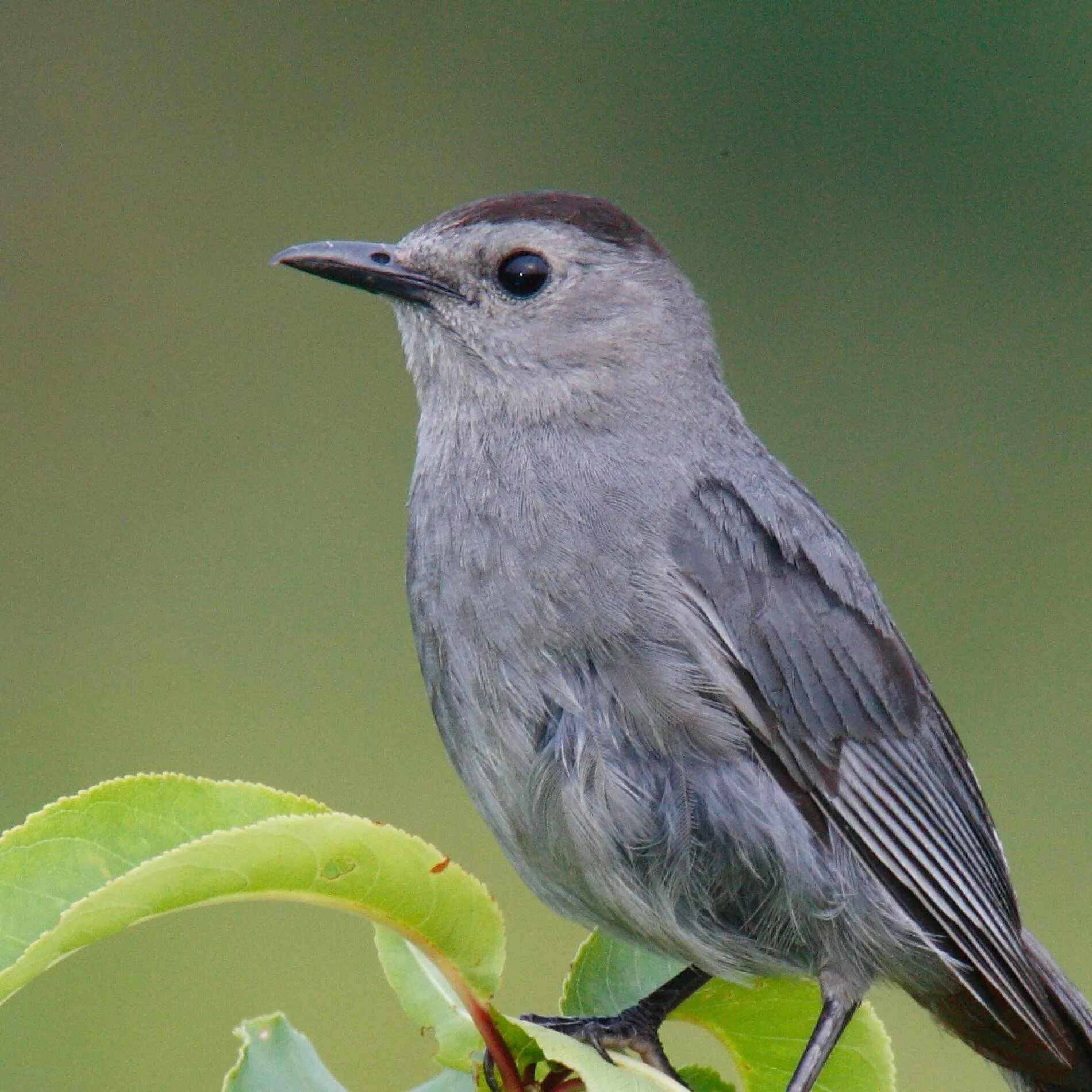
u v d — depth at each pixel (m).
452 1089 6.24
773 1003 7.67
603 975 7.61
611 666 7.53
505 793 7.66
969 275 15.88
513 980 12.44
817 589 8.14
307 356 15.21
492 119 16.36
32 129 16.00
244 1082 6.11
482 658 7.66
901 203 16.05
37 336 15.16
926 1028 12.22
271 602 14.07
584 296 8.29
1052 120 16.05
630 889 7.50
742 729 7.62
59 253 15.52
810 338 15.73
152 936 11.95
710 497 8.01
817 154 16.22
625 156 16.30
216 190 15.91
